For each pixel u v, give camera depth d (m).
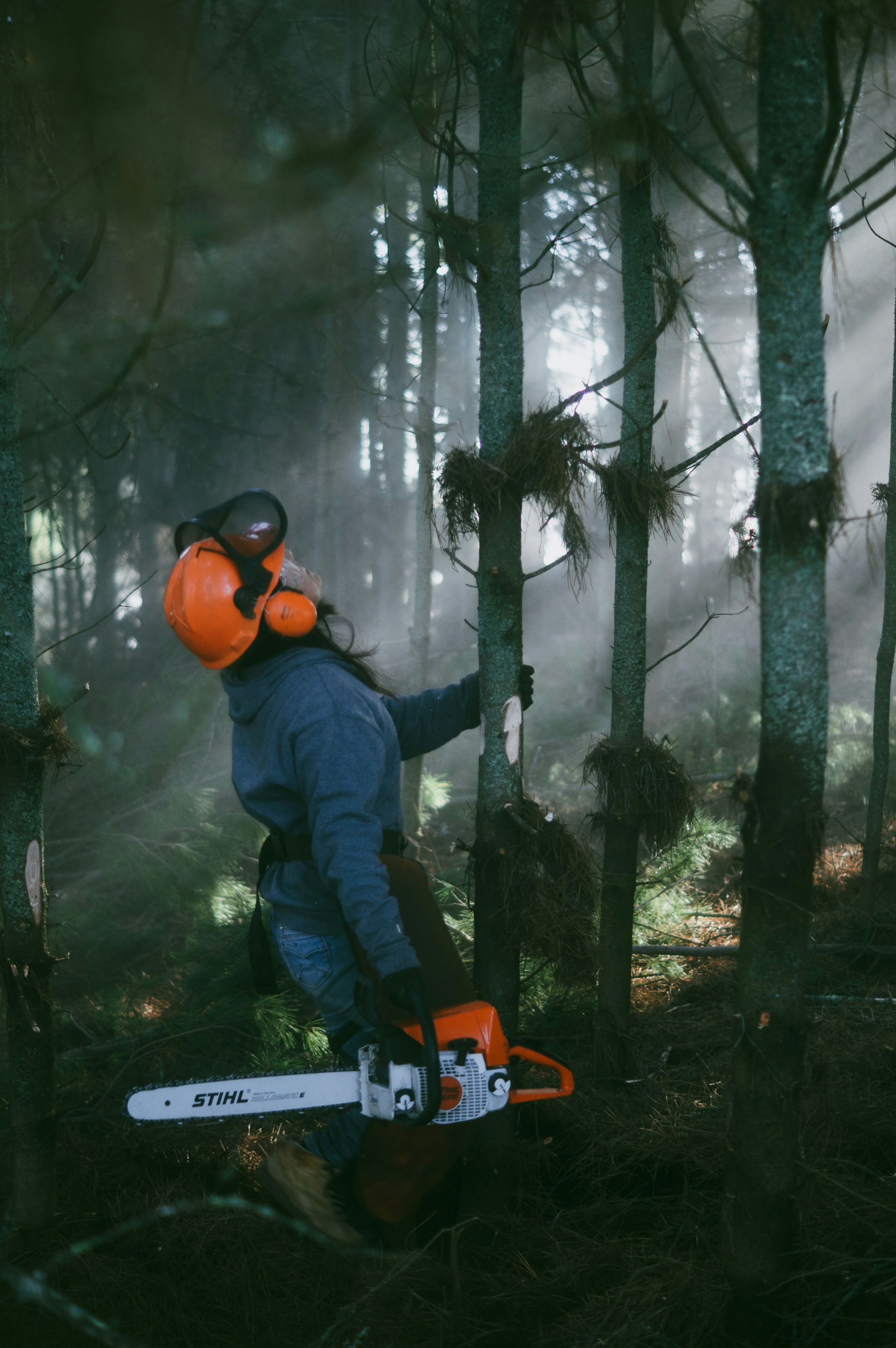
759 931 1.52
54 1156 2.15
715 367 1.52
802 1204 1.87
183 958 3.67
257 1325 1.89
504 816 2.14
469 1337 1.81
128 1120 2.57
